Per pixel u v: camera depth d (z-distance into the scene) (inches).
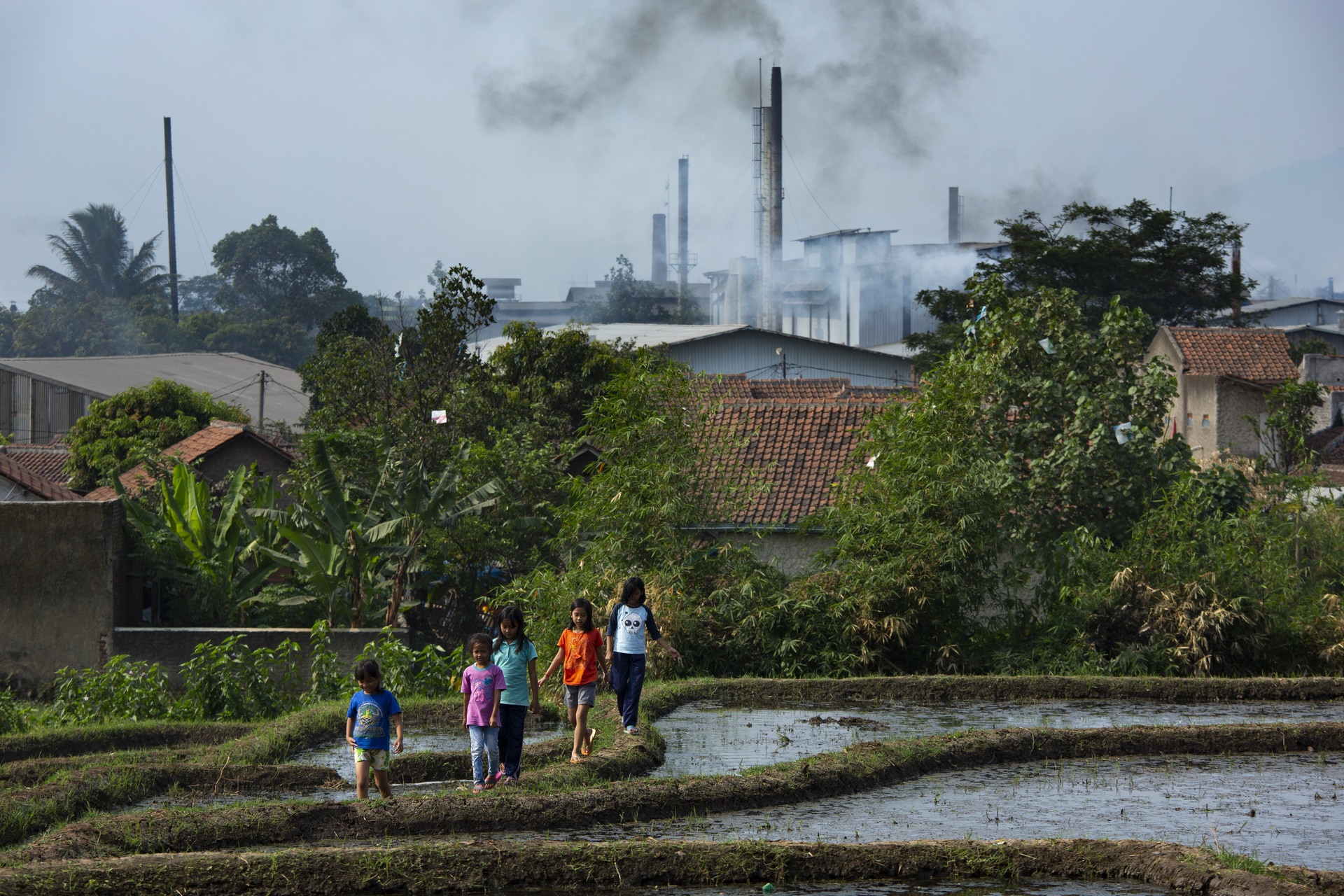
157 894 372.5
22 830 445.4
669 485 928.3
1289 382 1379.2
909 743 588.1
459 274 1344.7
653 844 404.2
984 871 398.0
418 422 1263.5
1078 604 914.1
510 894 386.6
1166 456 1006.4
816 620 908.6
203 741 691.4
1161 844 401.1
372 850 394.6
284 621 1107.3
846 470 1029.8
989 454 946.7
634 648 602.2
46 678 977.5
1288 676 882.1
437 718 733.3
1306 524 1001.5
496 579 1158.3
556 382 1823.3
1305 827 457.1
